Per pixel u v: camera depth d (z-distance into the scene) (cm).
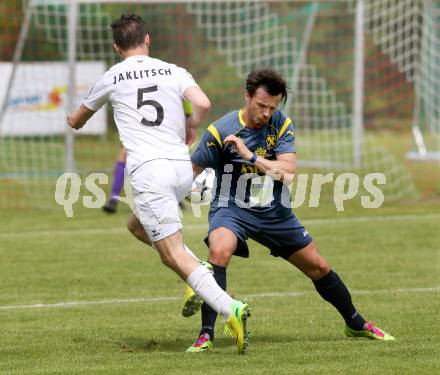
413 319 2511
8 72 7744
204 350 2112
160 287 3091
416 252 3728
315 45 9419
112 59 7775
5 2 8769
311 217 4788
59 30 6862
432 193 5744
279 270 3384
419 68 7844
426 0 7088
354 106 5838
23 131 7725
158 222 2053
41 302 2847
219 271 2130
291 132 2195
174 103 2116
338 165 6431
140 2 5556
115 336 2350
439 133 8156
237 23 7356
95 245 4000
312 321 2523
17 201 5541
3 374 1889
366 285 3066
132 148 2084
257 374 1831
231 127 2177
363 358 1983
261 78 2083
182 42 9262
